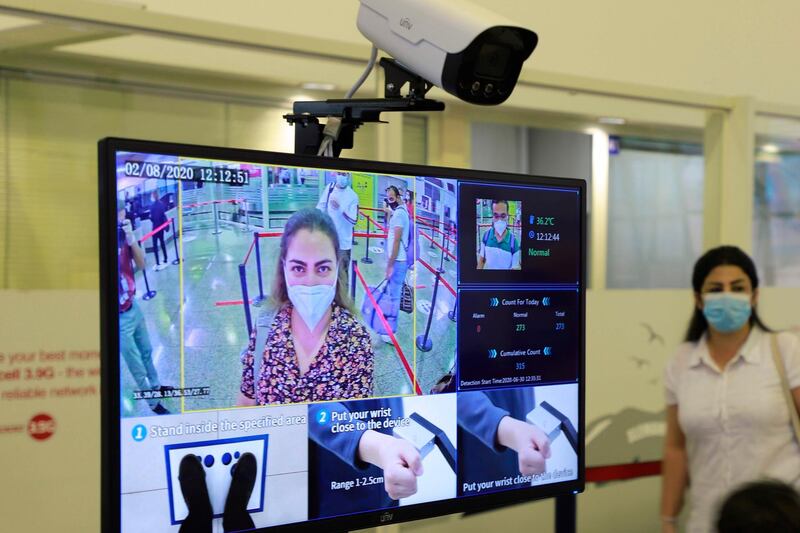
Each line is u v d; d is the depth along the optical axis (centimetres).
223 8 290
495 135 298
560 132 309
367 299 133
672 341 320
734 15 413
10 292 207
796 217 351
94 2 207
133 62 240
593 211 318
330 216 130
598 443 303
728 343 244
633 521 311
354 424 132
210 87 253
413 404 138
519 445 149
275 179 125
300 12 307
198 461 119
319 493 129
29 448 209
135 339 114
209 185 120
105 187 111
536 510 302
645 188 330
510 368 148
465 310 143
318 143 149
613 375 306
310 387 128
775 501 117
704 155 333
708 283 242
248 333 123
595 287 318
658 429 316
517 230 149
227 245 121
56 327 212
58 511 213
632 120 325
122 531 113
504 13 348
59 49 230
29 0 198
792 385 233
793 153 350
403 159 279
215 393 120
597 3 374
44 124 232
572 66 368
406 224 137
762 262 342
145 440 115
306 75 262
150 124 247
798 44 433
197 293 119
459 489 143
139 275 114
